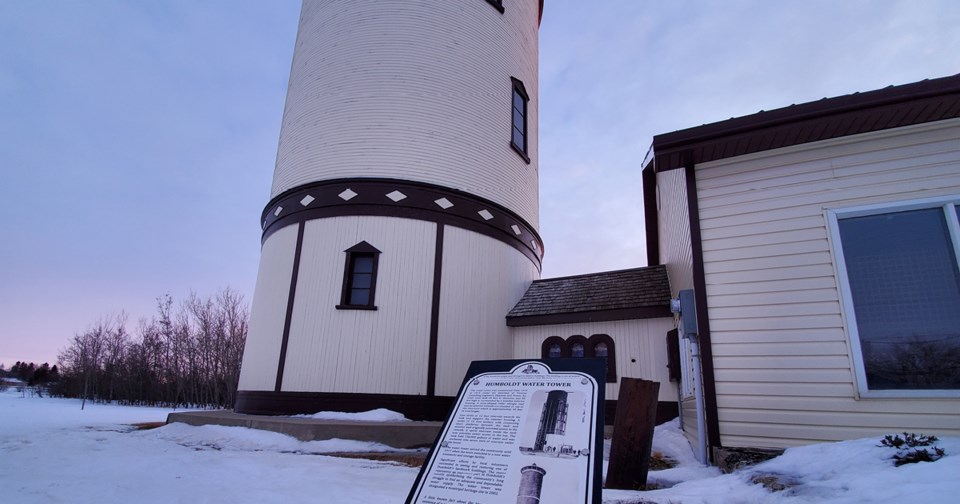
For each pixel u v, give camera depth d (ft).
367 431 31.63
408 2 48.57
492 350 43.73
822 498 11.48
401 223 42.24
